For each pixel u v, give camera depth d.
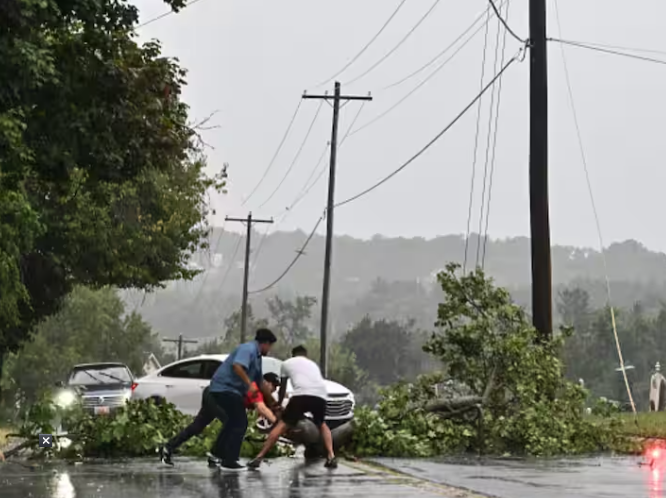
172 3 38.44
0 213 40.56
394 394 38.84
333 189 97.19
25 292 45.25
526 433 38.38
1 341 64.56
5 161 35.19
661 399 80.81
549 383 41.41
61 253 63.03
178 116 44.47
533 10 50.06
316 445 34.91
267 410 29.75
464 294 43.19
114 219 67.50
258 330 30.58
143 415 36.00
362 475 28.05
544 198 47.78
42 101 37.88
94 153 39.72
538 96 49.00
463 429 38.59
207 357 50.47
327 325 94.50
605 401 42.47
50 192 58.75
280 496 22.48
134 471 29.11
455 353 42.19
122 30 39.72
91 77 38.31
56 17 35.44
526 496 22.84
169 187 72.31
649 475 28.59
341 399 42.56
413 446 36.41
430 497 22.44
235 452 29.66
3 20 32.88
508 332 42.81
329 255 95.94
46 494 22.62
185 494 22.77
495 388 41.62
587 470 30.34
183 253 80.94
